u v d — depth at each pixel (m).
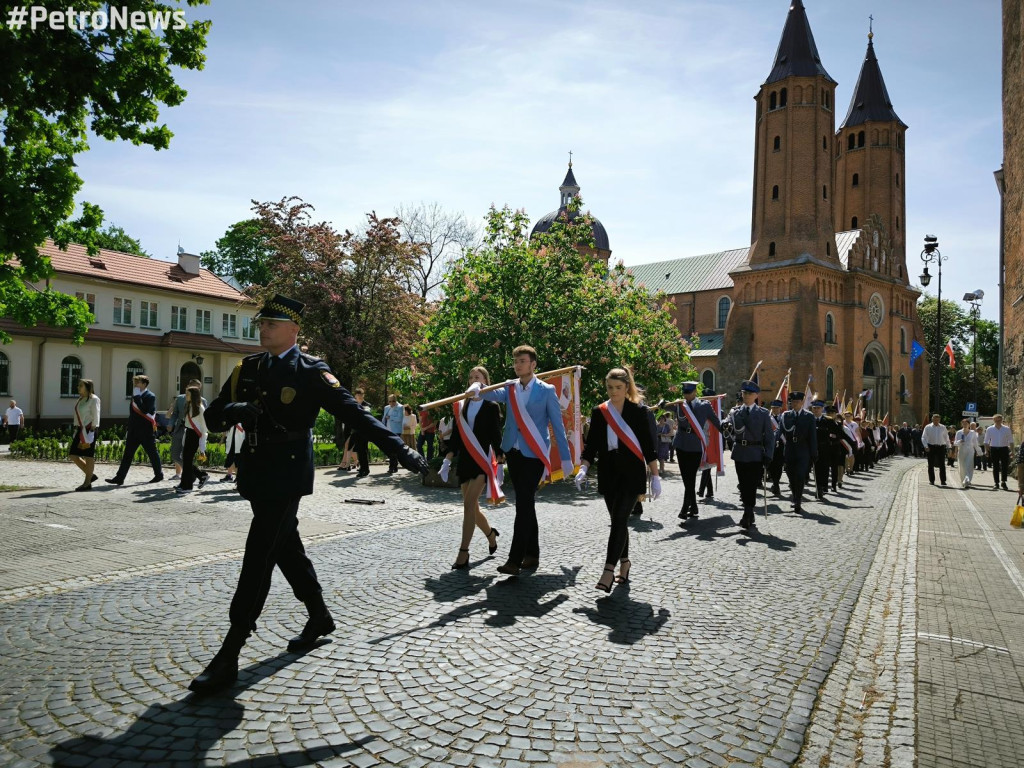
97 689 3.75
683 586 6.35
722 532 9.57
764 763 3.17
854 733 3.57
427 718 3.50
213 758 3.06
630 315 20.28
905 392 61.97
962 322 78.56
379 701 3.68
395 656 4.34
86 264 35.72
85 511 9.97
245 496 4.02
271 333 4.13
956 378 73.38
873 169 64.00
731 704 3.79
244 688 3.81
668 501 13.26
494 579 6.37
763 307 55.03
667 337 25.02
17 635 4.61
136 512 9.95
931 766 3.19
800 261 52.69
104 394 35.72
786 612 5.61
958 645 4.96
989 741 3.45
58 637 4.57
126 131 8.67
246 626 3.91
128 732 3.28
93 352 35.22
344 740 3.25
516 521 6.43
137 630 4.72
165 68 8.48
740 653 4.60
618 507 6.15
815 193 54.19
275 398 4.03
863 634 5.23
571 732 3.39
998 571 7.54
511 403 6.54
